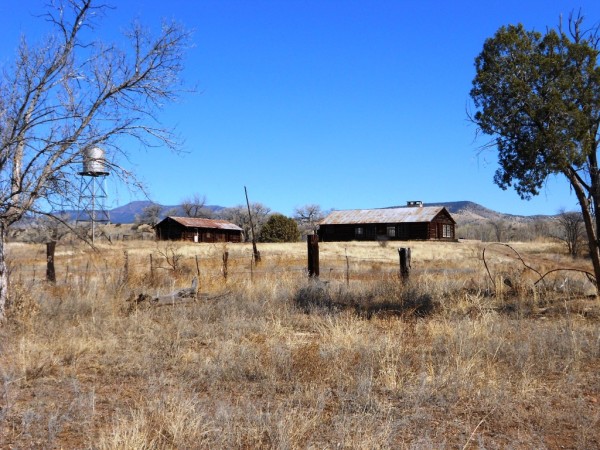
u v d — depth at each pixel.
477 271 23.88
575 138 12.66
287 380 7.16
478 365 7.34
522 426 5.52
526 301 13.15
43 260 31.80
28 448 5.02
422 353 8.25
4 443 5.12
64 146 10.84
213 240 75.69
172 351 8.73
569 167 13.27
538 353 8.05
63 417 5.62
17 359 7.91
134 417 5.33
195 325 11.19
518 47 12.93
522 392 6.41
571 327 9.52
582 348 8.48
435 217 74.44
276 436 5.11
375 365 7.58
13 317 10.79
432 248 50.59
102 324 10.89
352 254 42.47
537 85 13.02
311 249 18.44
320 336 9.87
